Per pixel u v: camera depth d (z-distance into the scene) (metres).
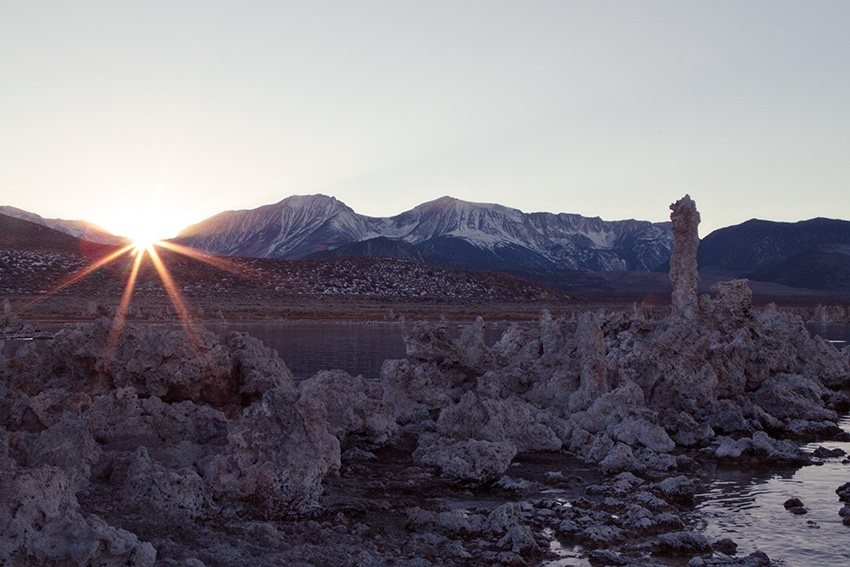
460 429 20.86
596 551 12.66
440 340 29.27
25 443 13.67
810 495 17.00
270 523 12.99
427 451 19.58
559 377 26.47
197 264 189.00
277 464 13.77
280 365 25.47
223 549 11.30
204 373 21.86
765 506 16.08
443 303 184.25
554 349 31.23
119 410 17.91
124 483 13.32
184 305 129.12
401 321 105.50
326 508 14.25
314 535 12.71
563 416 25.42
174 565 10.03
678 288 31.92
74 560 9.25
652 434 21.27
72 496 10.30
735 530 14.40
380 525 13.78
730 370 29.67
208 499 13.23
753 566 12.23
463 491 16.75
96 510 12.24
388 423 22.14
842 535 14.12
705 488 17.62
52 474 9.95
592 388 24.91
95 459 13.98
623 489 16.70
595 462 19.91
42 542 9.22
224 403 22.45
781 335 35.81
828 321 127.94
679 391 27.11
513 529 13.03
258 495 13.62
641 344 28.61
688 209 31.80
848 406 31.73
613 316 39.25
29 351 25.97
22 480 9.46
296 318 109.56
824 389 33.28
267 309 126.12
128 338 22.48
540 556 12.66
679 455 20.70
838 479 18.59
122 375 21.47
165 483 12.75
